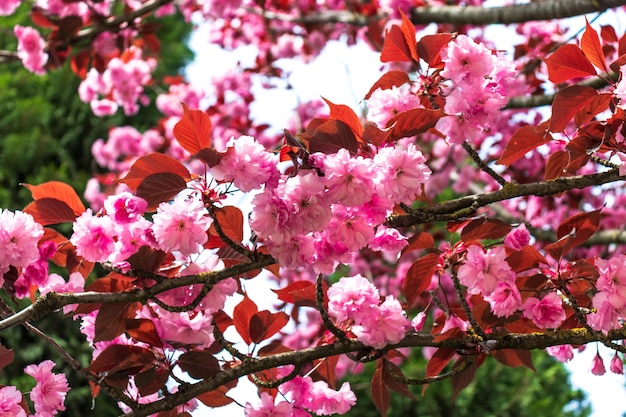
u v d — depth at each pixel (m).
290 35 3.49
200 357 1.45
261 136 3.38
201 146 1.39
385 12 2.70
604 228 2.82
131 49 3.17
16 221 1.42
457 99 1.45
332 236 1.39
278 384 1.48
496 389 4.88
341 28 3.21
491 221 1.46
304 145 1.42
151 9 2.62
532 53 2.62
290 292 1.51
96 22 2.63
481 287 1.44
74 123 5.39
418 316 1.56
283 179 1.37
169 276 1.43
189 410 1.52
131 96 3.20
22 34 2.67
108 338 1.45
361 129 1.45
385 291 3.37
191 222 1.36
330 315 1.52
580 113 1.43
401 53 1.50
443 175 3.24
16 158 5.02
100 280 1.42
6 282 1.45
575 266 1.45
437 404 4.71
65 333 4.30
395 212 1.50
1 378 4.09
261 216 1.34
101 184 4.05
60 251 1.49
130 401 1.45
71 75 5.52
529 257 1.45
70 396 4.09
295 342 3.24
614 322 1.42
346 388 1.52
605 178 1.45
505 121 3.01
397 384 1.50
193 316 1.46
